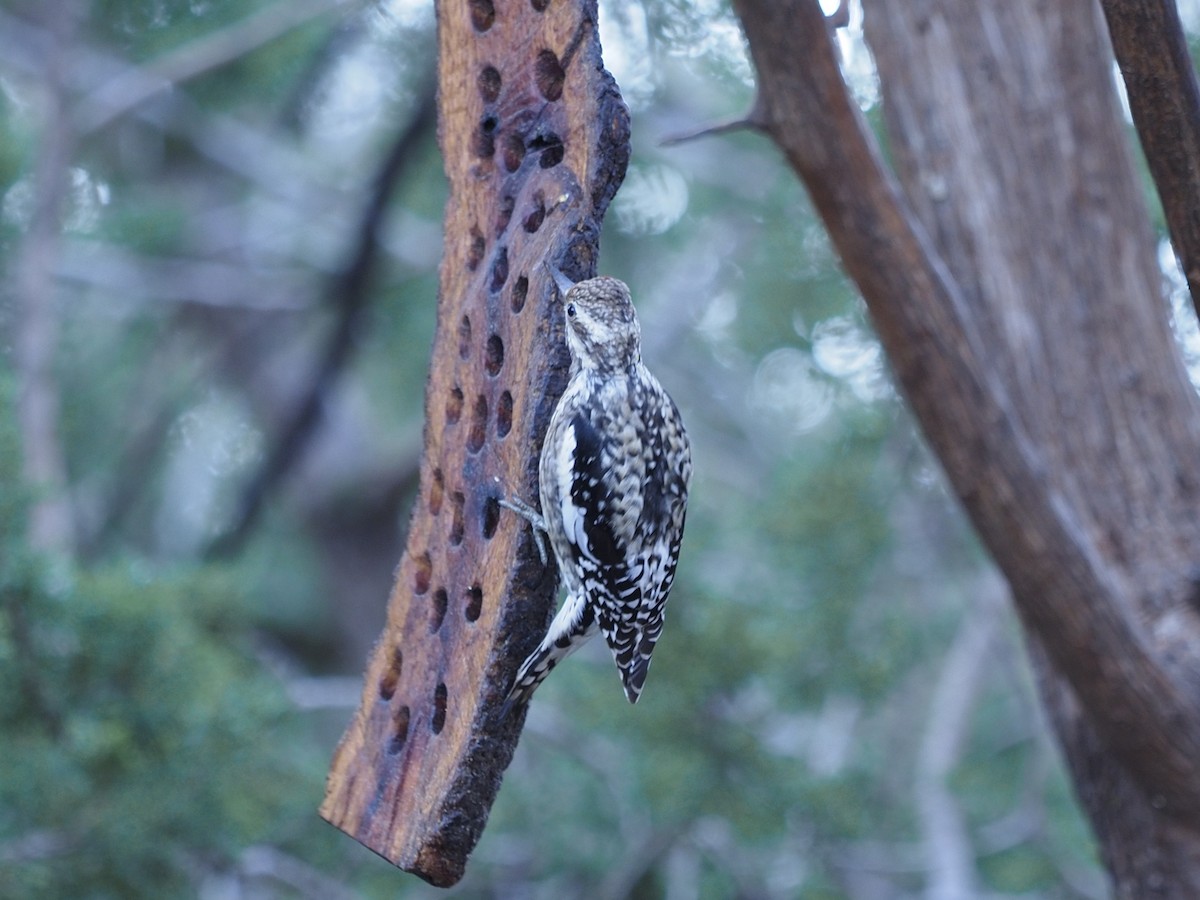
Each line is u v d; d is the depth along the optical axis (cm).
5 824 1037
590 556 651
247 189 2120
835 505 1380
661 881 1377
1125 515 845
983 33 866
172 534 2217
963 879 1345
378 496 2072
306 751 1438
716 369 2122
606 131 620
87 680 1075
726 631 1273
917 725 1848
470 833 617
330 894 1302
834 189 662
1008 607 1605
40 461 1447
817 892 1365
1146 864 839
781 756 1312
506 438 641
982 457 698
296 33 1848
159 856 1066
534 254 634
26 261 1527
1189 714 749
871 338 1614
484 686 614
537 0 661
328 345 1758
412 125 1550
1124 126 876
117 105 1736
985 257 863
